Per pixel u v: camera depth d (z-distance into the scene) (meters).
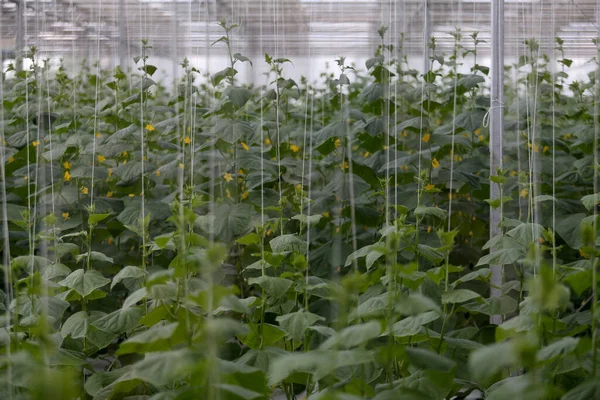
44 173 3.54
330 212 4.01
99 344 2.57
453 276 3.82
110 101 4.57
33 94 4.13
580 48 5.25
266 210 3.75
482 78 3.92
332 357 1.65
